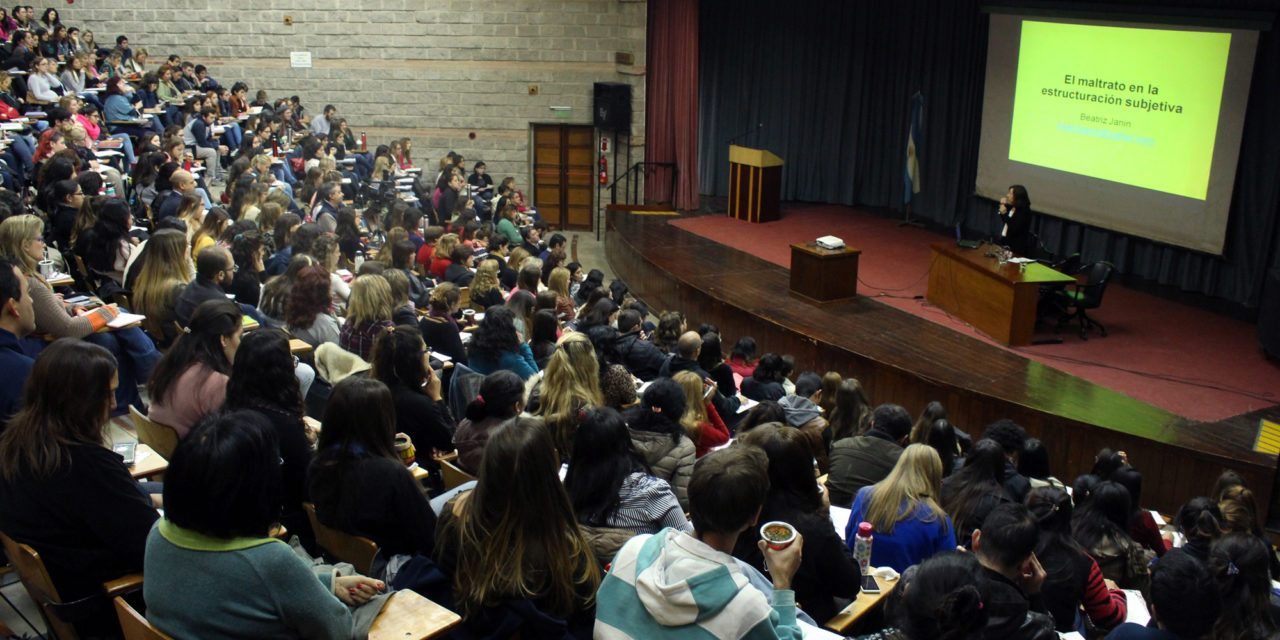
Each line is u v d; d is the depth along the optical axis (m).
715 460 2.32
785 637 2.33
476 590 2.62
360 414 3.08
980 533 2.98
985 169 15.09
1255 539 3.59
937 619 2.15
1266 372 9.57
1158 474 8.00
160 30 16.64
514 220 13.48
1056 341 10.26
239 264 6.38
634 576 2.30
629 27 16.84
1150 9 12.12
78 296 5.72
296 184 12.77
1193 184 12.00
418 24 16.89
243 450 2.23
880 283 12.48
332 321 5.54
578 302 9.27
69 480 2.64
